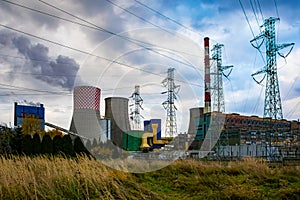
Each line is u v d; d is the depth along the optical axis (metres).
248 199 7.49
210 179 9.62
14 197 6.29
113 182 7.61
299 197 7.62
